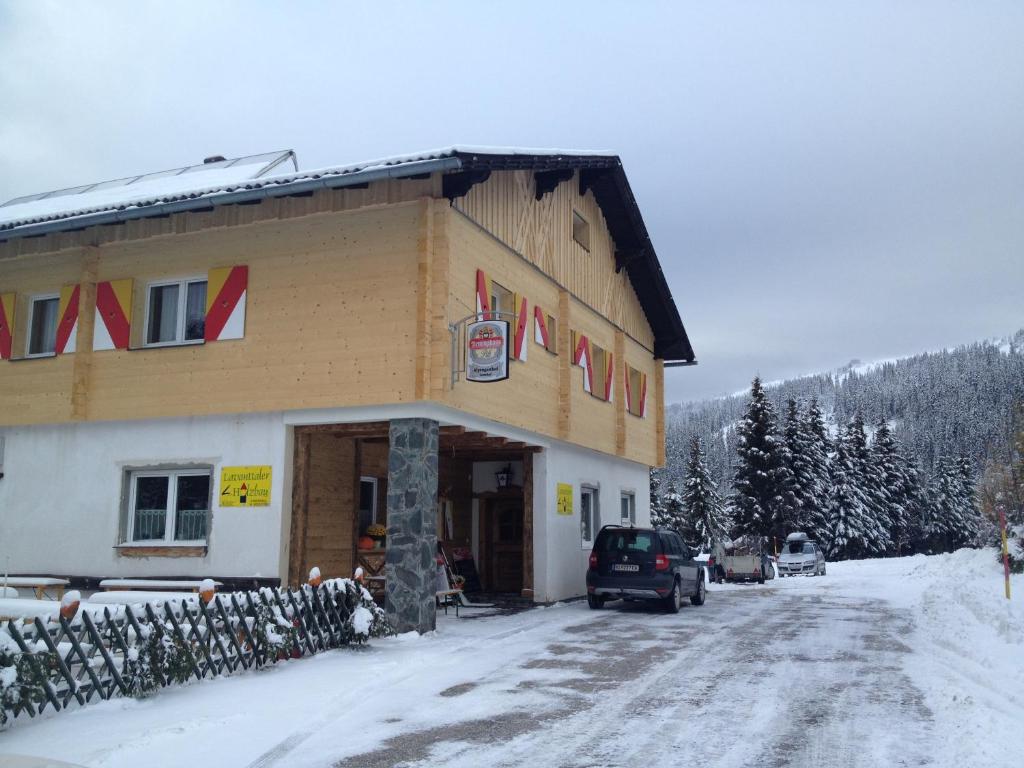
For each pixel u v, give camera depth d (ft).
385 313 42.04
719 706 26.35
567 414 59.16
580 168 58.44
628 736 22.89
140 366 46.93
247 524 43.73
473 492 67.82
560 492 60.49
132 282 47.70
